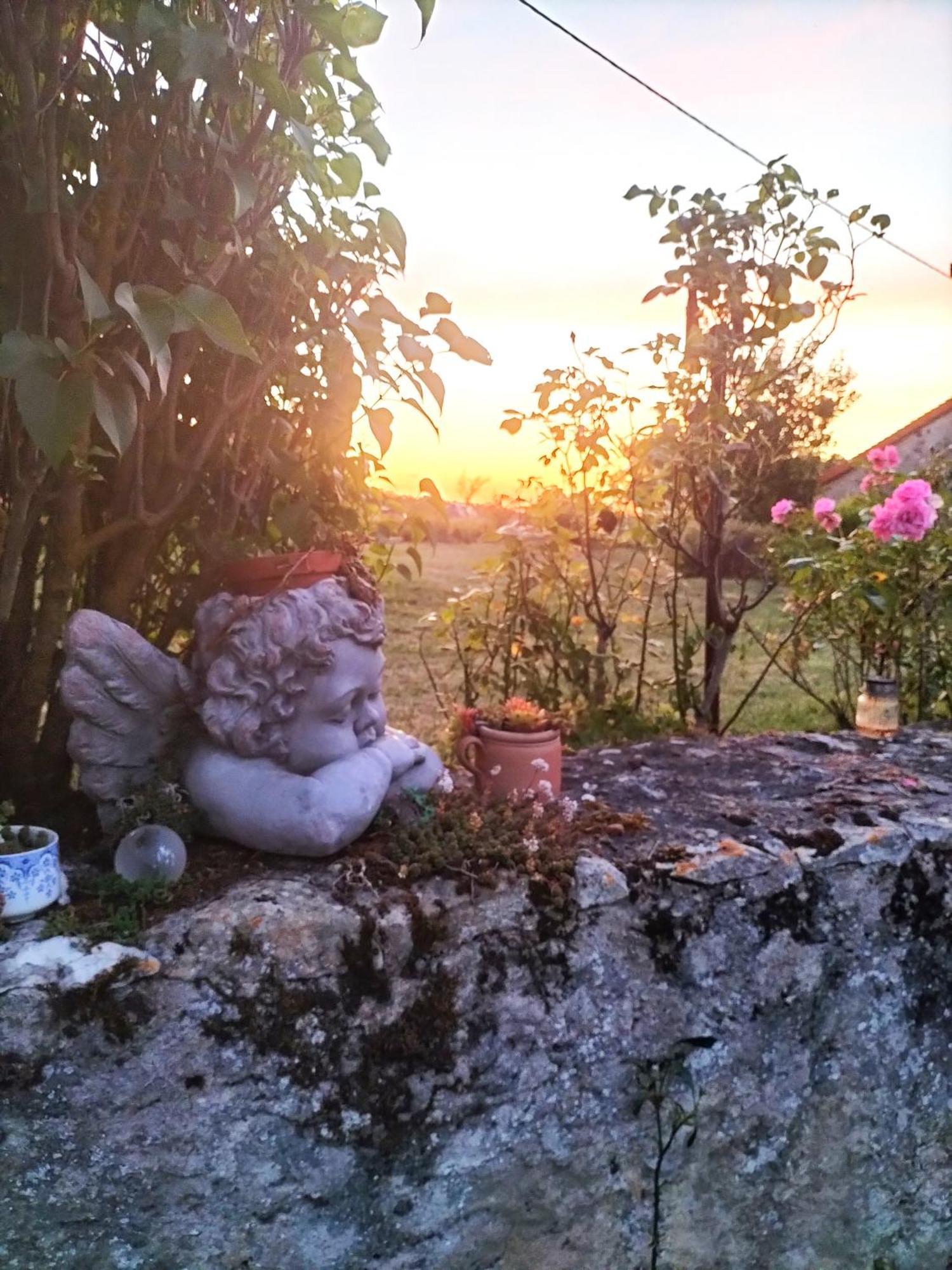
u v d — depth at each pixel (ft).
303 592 5.38
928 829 6.67
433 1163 5.17
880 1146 6.40
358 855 5.58
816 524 11.39
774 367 10.60
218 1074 4.69
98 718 5.49
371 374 5.66
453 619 10.71
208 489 6.33
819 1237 6.27
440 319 5.84
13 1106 4.38
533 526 10.58
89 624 5.32
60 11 4.75
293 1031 4.84
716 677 11.03
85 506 6.07
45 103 4.78
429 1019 5.15
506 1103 5.33
